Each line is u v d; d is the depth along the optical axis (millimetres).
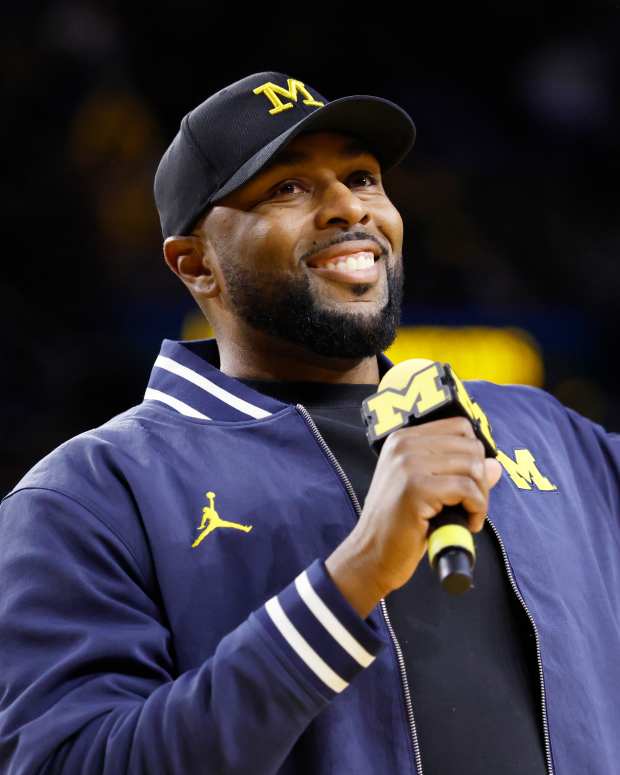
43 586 4871
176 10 19562
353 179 5746
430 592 5113
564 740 4949
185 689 4402
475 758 4805
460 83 20828
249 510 5105
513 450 5836
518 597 5180
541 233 19953
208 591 4941
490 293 18984
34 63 18891
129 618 4836
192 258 6055
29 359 17547
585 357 18938
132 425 5461
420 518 4172
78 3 19328
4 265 18141
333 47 20312
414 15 20719
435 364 4434
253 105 5820
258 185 5617
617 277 19688
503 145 20531
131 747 4367
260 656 4309
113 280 18203
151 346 17859
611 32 21078
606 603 5488
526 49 20969
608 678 5293
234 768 4293
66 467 5211
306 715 4320
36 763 4477
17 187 18422
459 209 19828
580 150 20641
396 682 4848
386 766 4727
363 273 5551
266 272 5574
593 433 6316
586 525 5816
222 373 5723
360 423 5672
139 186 18625
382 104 5562
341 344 5551
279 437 5395
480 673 4988
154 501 5094
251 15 20016
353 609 4305
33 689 4625
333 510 5180
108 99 18922
